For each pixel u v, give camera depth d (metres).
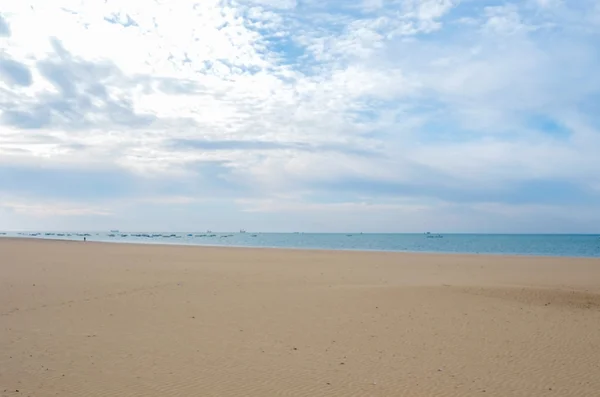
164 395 8.03
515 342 11.77
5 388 8.24
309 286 21.73
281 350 10.91
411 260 40.16
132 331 12.62
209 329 12.96
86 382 8.61
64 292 18.83
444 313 15.28
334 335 12.37
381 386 8.58
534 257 45.41
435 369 9.60
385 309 15.91
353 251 56.25
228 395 8.06
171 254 45.22
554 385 8.70
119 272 26.92
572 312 15.70
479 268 32.69
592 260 41.41
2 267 28.64
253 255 45.66
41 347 10.90
